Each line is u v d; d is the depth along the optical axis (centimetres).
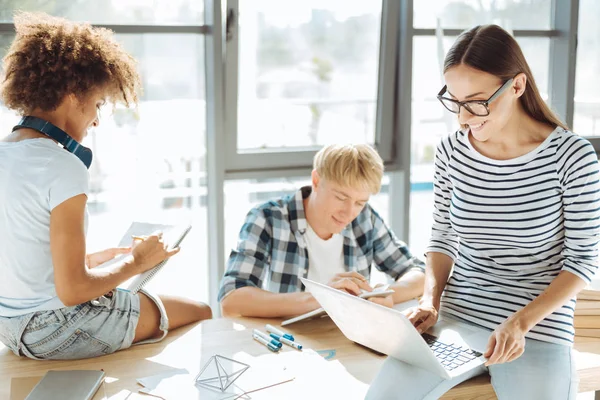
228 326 188
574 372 155
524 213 165
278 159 321
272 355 167
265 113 317
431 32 331
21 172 155
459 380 151
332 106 329
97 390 149
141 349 172
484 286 176
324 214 206
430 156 354
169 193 315
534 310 155
